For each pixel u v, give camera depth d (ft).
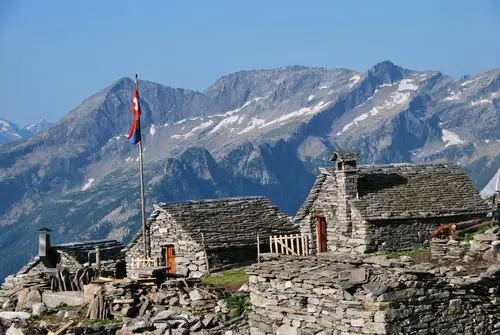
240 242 160.66
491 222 115.65
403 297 75.82
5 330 106.73
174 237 163.02
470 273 83.46
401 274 77.36
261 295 87.04
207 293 109.50
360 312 75.92
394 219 153.07
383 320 74.43
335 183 159.84
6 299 134.21
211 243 158.30
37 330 105.29
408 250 150.00
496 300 80.53
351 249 154.92
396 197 157.89
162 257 165.37
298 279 82.43
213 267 157.79
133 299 111.14
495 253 91.20
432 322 77.15
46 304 122.31
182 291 111.04
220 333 97.35
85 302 117.50
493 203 143.54
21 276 158.81
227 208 170.19
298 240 157.99
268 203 175.83
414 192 160.45
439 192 162.09
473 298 79.77
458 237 105.60
